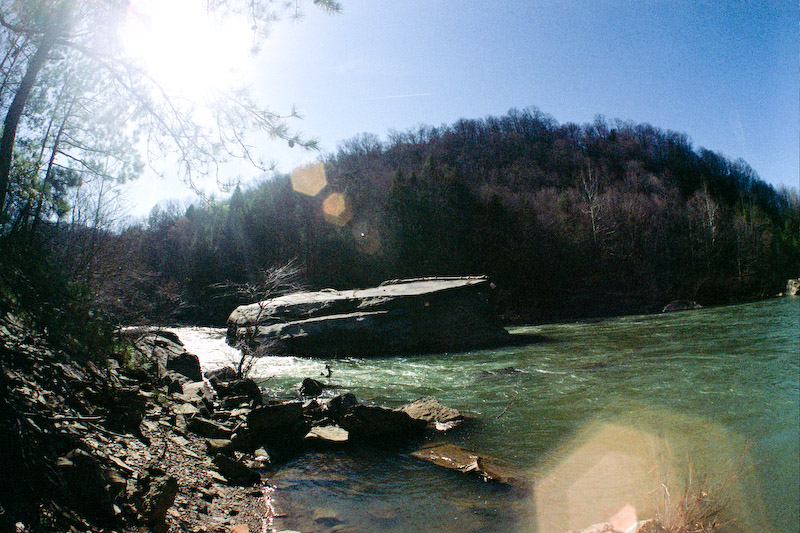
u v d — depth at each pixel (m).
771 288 53.28
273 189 57.06
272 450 7.04
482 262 50.34
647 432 7.88
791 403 9.29
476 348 19.67
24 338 3.99
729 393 10.20
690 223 61.59
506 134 102.25
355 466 6.45
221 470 5.48
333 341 19.05
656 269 55.91
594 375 12.47
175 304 16.16
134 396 5.27
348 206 59.28
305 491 5.52
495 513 4.97
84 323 4.20
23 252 3.94
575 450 7.07
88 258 9.64
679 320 26.83
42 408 3.71
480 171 84.50
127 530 3.17
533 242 52.69
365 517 4.86
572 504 5.18
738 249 57.44
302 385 11.33
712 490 5.21
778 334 18.41
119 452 4.21
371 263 52.41
